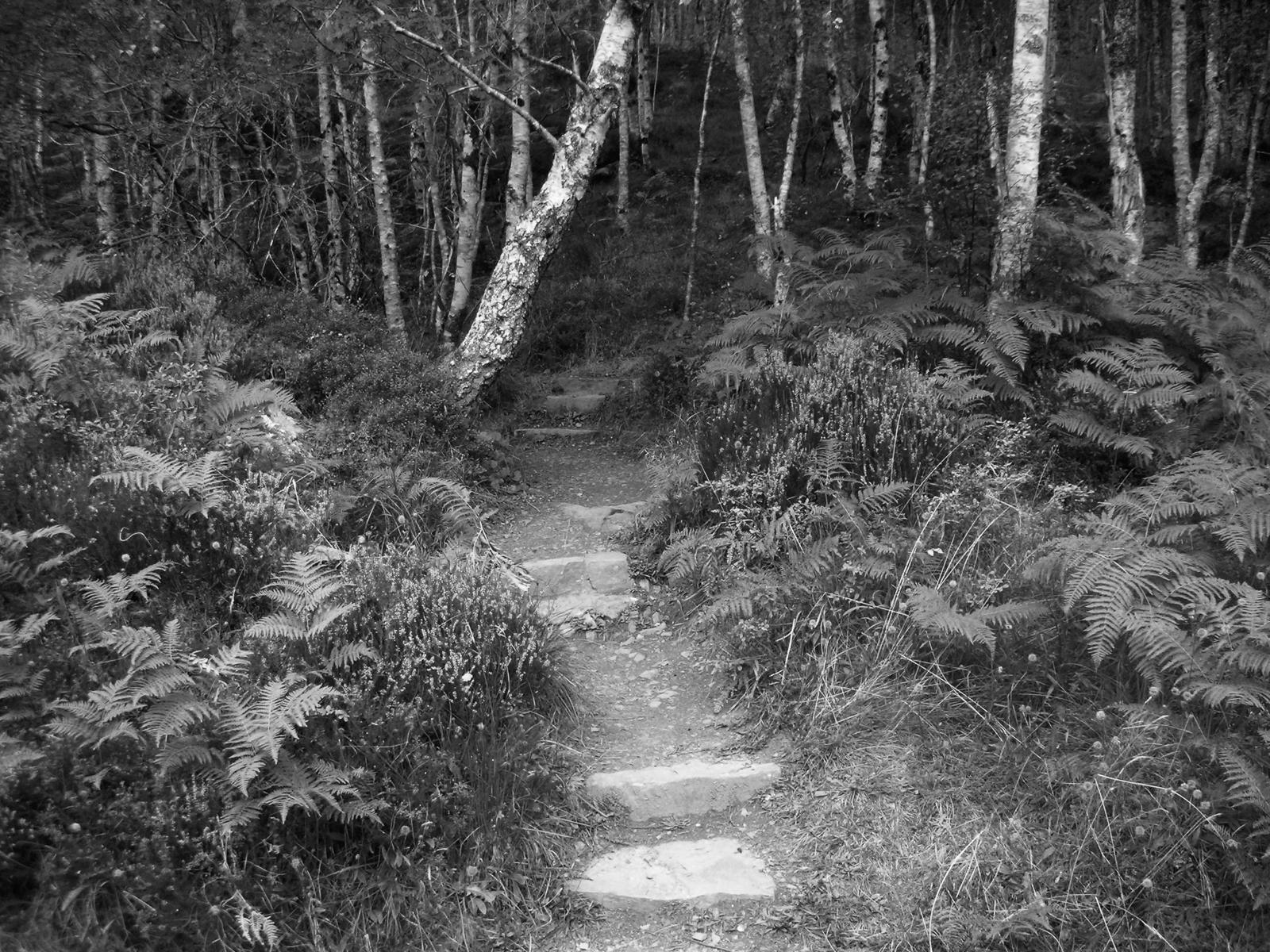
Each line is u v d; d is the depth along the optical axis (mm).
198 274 8258
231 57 9281
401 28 7629
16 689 3289
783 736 4219
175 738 3232
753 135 11312
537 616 4613
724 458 5781
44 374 4988
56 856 2900
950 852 3533
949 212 8109
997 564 4535
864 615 4496
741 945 3301
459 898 3330
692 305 11492
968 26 16375
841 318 6926
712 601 5098
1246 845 3221
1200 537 4238
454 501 5816
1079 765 3588
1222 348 5855
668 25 26953
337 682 3643
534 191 15711
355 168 10930
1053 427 5758
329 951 3061
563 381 10000
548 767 3926
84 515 4230
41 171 11625
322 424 6324
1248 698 3299
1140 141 17188
